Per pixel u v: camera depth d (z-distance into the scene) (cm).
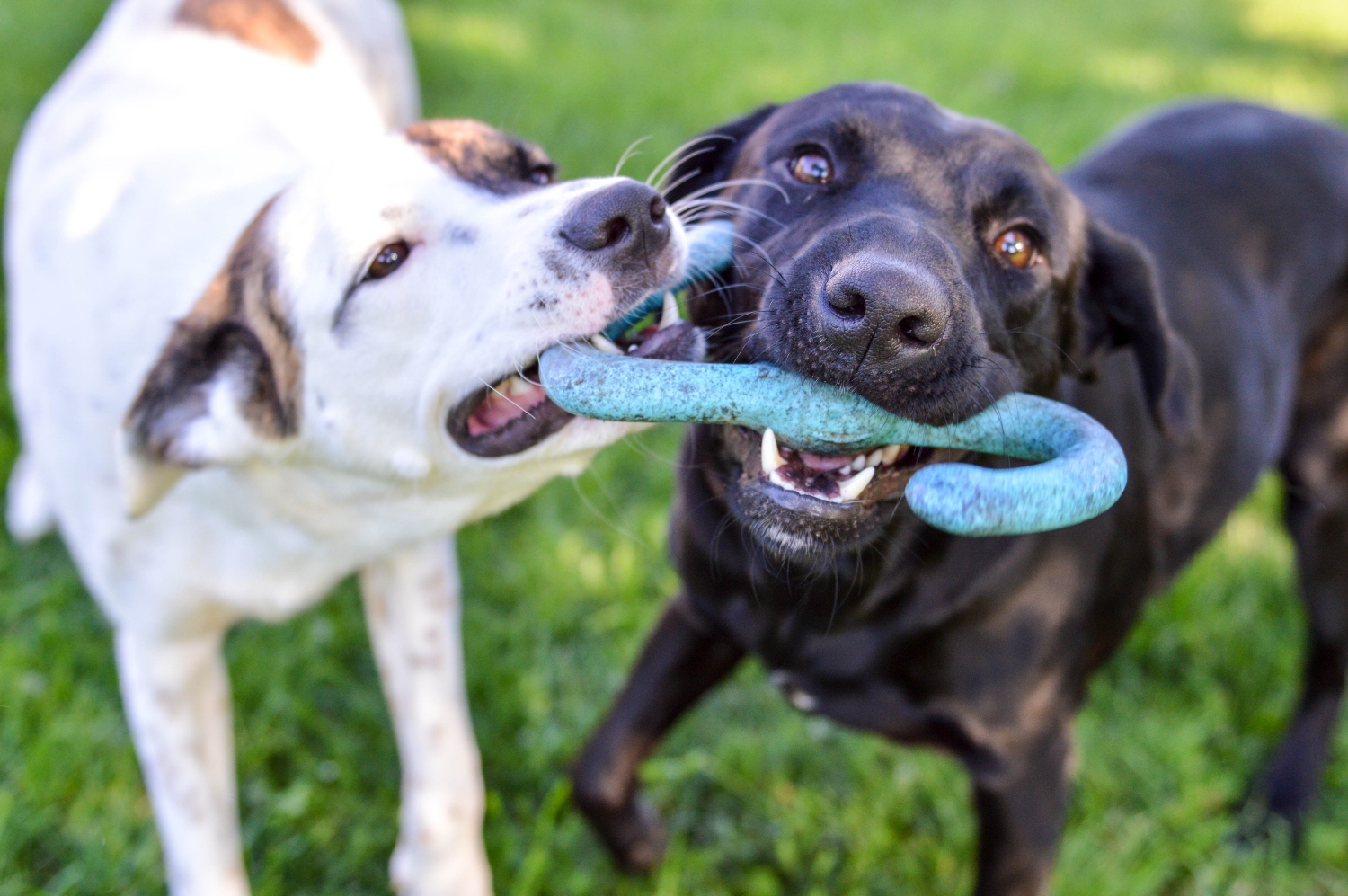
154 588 75
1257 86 235
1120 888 81
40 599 95
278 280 67
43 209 88
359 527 74
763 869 83
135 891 79
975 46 235
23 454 105
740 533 71
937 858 83
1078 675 74
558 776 87
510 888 81
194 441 68
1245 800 89
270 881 79
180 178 83
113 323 77
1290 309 88
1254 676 97
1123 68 238
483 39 203
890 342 55
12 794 80
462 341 64
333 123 96
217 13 102
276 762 87
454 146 69
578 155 158
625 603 98
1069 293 69
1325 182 92
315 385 68
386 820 84
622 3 245
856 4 262
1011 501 51
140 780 84
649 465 113
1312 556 92
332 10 114
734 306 67
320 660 92
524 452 67
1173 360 70
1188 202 87
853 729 76
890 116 66
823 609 70
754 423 57
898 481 64
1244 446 83
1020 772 72
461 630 96
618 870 82
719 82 195
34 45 178
